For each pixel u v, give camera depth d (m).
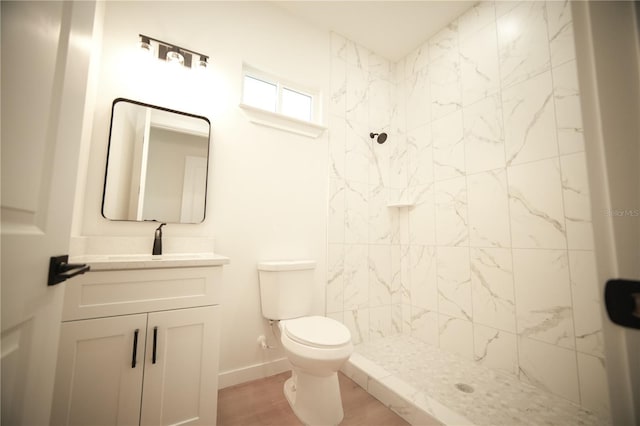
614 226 0.32
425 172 2.22
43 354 0.60
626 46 0.35
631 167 0.33
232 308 1.62
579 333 1.34
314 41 2.12
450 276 1.97
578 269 1.37
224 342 1.57
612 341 0.32
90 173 1.31
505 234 1.67
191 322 1.13
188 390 1.10
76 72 0.66
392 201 2.39
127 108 1.42
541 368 1.46
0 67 0.43
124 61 1.43
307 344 1.20
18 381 0.52
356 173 2.22
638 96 0.33
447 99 2.09
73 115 0.66
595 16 0.36
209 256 1.39
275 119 1.88
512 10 1.71
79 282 0.96
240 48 1.79
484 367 1.69
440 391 1.42
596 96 0.34
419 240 2.22
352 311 2.08
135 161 1.42
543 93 1.54
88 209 1.30
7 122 0.45
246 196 1.73
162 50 1.51
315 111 2.14
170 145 1.52
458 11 2.00
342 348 1.19
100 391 0.96
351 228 2.15
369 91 2.38
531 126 1.59
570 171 1.42
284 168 1.89
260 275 1.68
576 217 1.39
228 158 1.69
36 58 0.52
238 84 1.76
